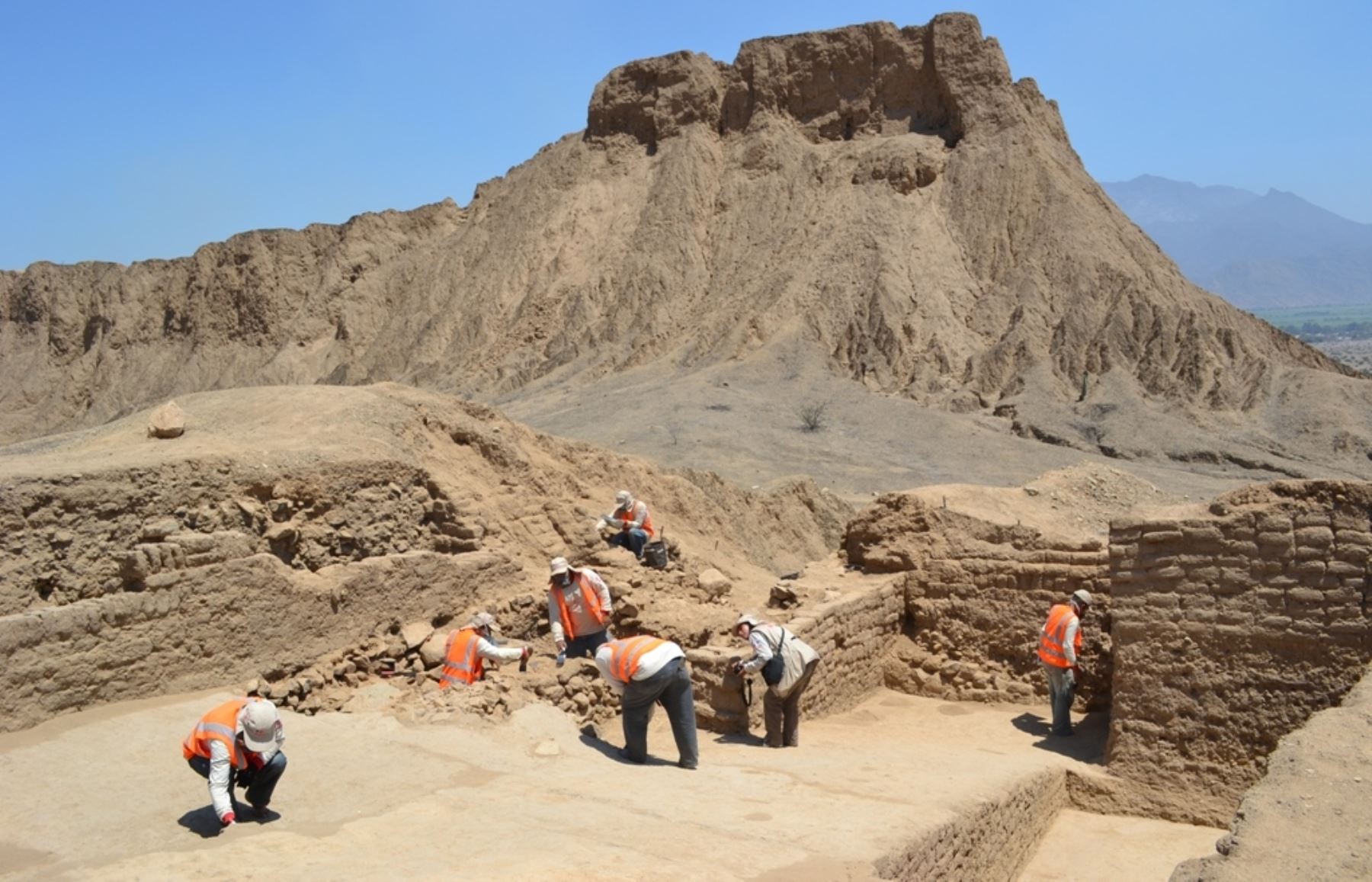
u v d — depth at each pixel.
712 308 80.94
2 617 9.60
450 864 6.75
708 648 12.48
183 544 10.93
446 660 11.31
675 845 7.22
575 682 11.84
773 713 11.30
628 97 96.25
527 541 15.77
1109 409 63.75
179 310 105.56
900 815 8.27
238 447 13.16
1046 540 14.59
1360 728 7.92
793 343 73.62
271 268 103.62
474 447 16.97
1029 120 85.19
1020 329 71.50
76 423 101.75
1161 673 11.76
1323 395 63.88
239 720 7.66
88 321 109.31
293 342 99.50
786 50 92.06
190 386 100.00
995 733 13.18
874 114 89.38
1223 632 11.50
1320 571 11.12
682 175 89.19
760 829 7.69
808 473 49.59
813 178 86.81
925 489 16.41
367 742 9.39
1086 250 75.81
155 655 10.53
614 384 73.31
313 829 7.51
